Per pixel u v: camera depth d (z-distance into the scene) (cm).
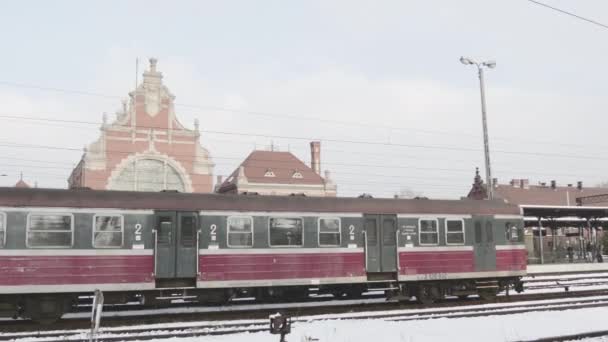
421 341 1208
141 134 5575
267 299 2000
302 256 1822
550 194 8075
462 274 2033
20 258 1526
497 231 2133
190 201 1739
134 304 1889
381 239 1942
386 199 1998
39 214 1562
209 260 1723
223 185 6956
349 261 1881
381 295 2194
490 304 1853
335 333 1323
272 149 6900
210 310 1738
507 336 1255
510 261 2134
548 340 1208
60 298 1582
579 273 3378
